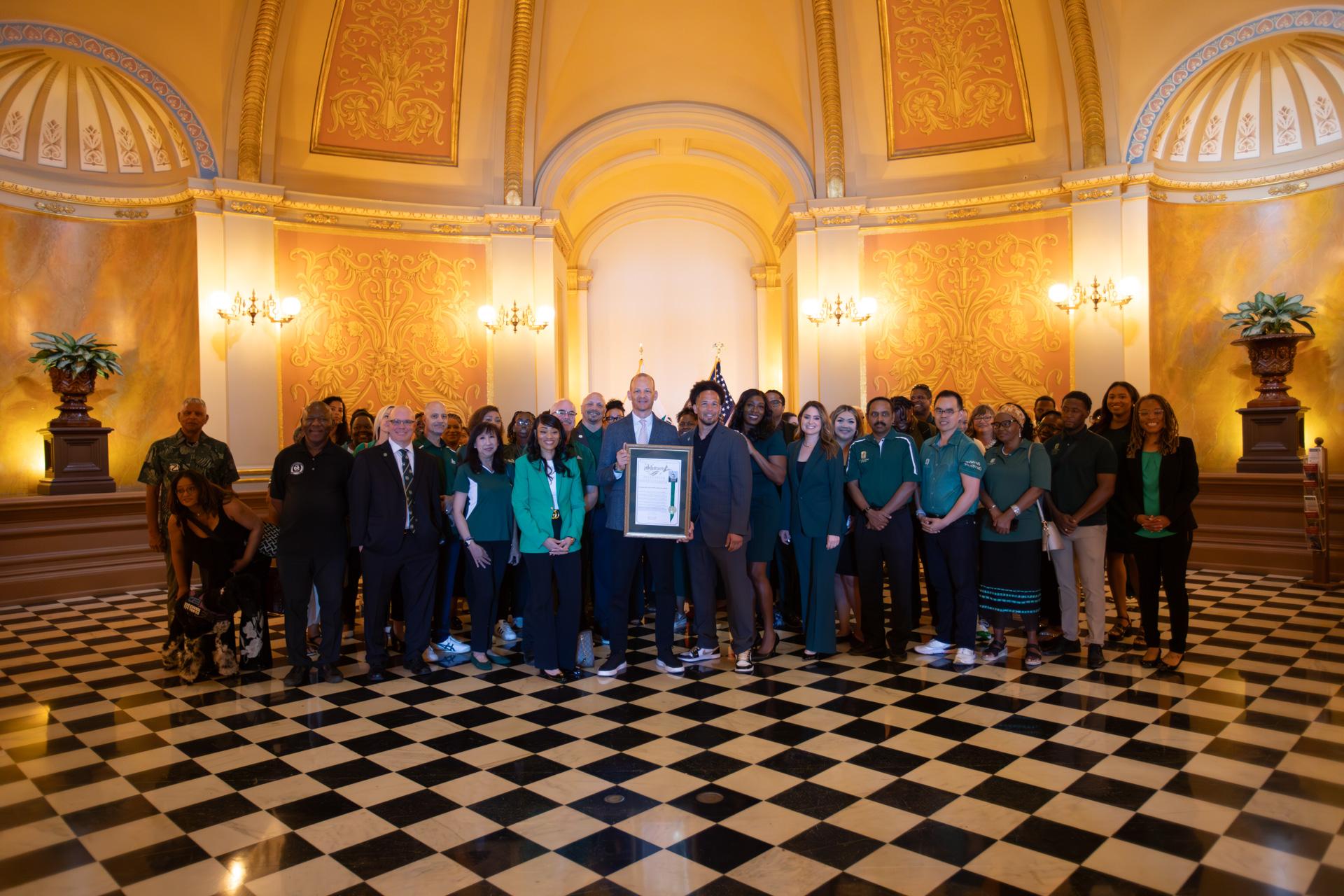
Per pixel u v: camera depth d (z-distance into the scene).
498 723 4.01
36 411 8.80
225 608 4.81
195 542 4.79
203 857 2.72
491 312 10.00
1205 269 9.34
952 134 10.06
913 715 4.00
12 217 8.64
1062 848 2.68
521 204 10.32
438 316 10.09
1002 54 9.60
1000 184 9.88
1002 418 4.78
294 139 9.64
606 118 10.67
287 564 4.66
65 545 7.48
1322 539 7.00
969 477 4.73
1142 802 3.00
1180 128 9.23
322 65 9.51
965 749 3.55
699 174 13.52
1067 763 3.37
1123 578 5.32
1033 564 4.74
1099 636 4.74
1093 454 4.76
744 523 4.72
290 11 9.08
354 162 9.96
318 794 3.21
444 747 3.70
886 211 10.08
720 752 3.57
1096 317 9.24
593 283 14.79
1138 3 8.94
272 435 9.20
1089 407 4.88
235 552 4.98
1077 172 9.17
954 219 9.91
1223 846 2.67
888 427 5.10
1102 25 9.02
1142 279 9.05
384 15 9.55
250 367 9.08
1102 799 3.03
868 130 10.30
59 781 3.36
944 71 9.86
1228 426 9.27
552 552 4.70
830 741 3.68
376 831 2.89
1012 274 9.70
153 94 8.79
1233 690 4.26
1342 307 8.60
